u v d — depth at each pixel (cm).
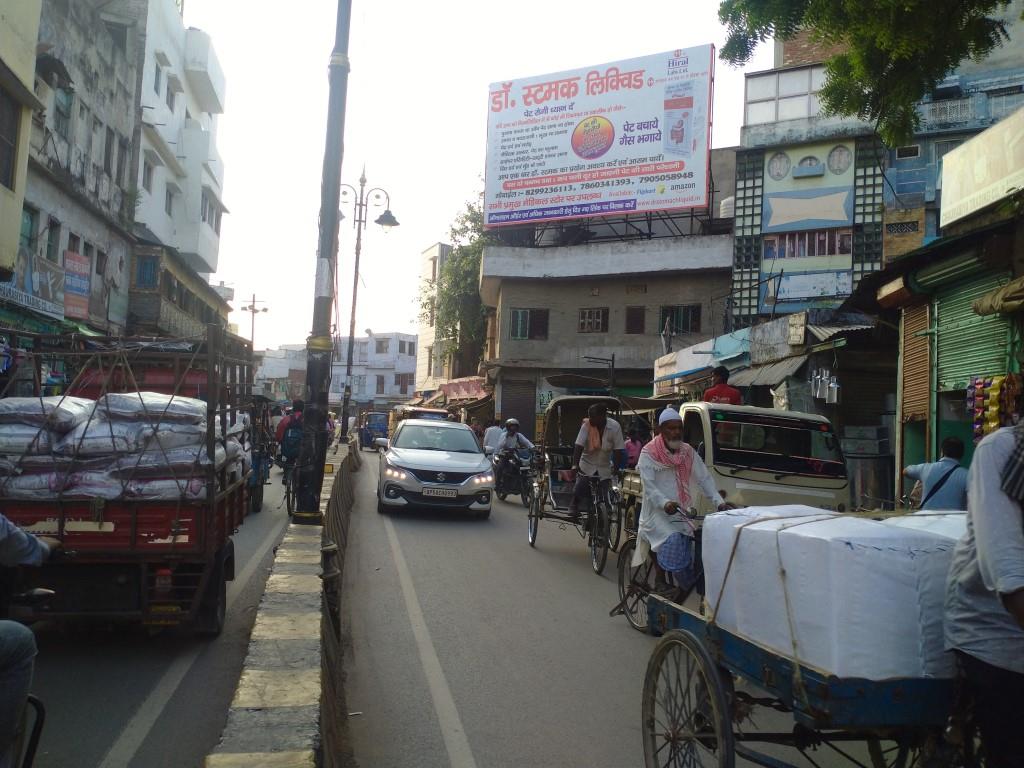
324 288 1123
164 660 597
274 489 1916
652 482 660
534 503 1187
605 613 786
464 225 4138
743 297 2706
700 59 2939
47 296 1947
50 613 570
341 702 507
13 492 566
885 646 281
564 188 3105
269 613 532
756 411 927
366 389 9256
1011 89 2405
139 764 420
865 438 1456
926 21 730
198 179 3531
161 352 698
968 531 266
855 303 1293
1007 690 251
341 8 1167
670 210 3083
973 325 1032
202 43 3569
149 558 578
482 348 4288
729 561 353
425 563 1017
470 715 508
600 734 482
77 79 2130
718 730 323
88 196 2231
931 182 2486
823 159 2630
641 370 3158
